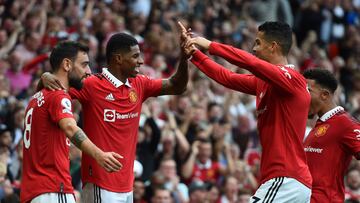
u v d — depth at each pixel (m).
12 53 33.38
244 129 35.50
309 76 20.02
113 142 18.53
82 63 18.02
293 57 45.03
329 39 50.59
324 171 19.75
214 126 32.66
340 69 47.03
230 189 29.50
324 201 19.66
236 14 48.25
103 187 18.45
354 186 28.77
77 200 24.89
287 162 17.75
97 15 39.91
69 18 39.53
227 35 45.06
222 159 32.22
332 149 19.75
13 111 28.64
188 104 34.16
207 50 17.98
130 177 18.75
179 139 31.28
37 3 39.22
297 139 17.86
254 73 17.59
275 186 17.72
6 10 37.59
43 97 17.67
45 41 35.97
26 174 17.80
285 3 49.56
